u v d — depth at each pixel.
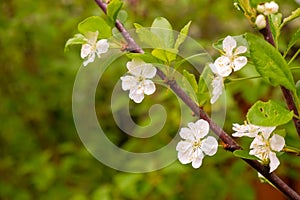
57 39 1.41
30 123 1.50
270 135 0.46
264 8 0.45
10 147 1.49
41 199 1.35
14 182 1.45
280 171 1.13
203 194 1.15
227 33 1.19
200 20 1.27
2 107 1.45
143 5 1.24
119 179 1.08
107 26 0.49
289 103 0.46
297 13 0.47
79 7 1.39
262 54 0.43
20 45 1.40
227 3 1.20
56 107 1.48
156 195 1.17
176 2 1.29
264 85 0.98
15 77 1.44
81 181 1.36
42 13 1.35
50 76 1.43
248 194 1.11
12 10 1.40
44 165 1.32
